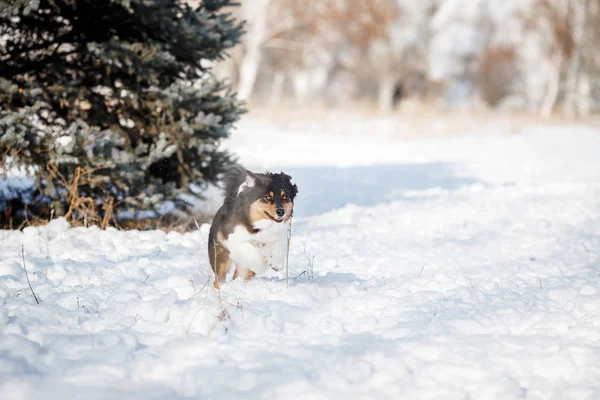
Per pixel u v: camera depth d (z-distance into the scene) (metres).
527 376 4.84
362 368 4.72
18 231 9.28
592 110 59.50
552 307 6.59
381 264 8.70
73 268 7.55
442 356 5.06
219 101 10.63
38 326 5.45
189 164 10.81
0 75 10.19
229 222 7.01
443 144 32.50
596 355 5.15
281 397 4.25
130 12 9.87
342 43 49.41
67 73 10.40
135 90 10.25
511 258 9.35
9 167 9.56
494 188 17.05
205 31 10.50
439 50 59.47
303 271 7.82
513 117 47.91
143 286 6.91
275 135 31.91
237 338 5.37
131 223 10.98
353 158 24.55
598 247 10.16
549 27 54.22
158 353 4.99
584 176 20.06
